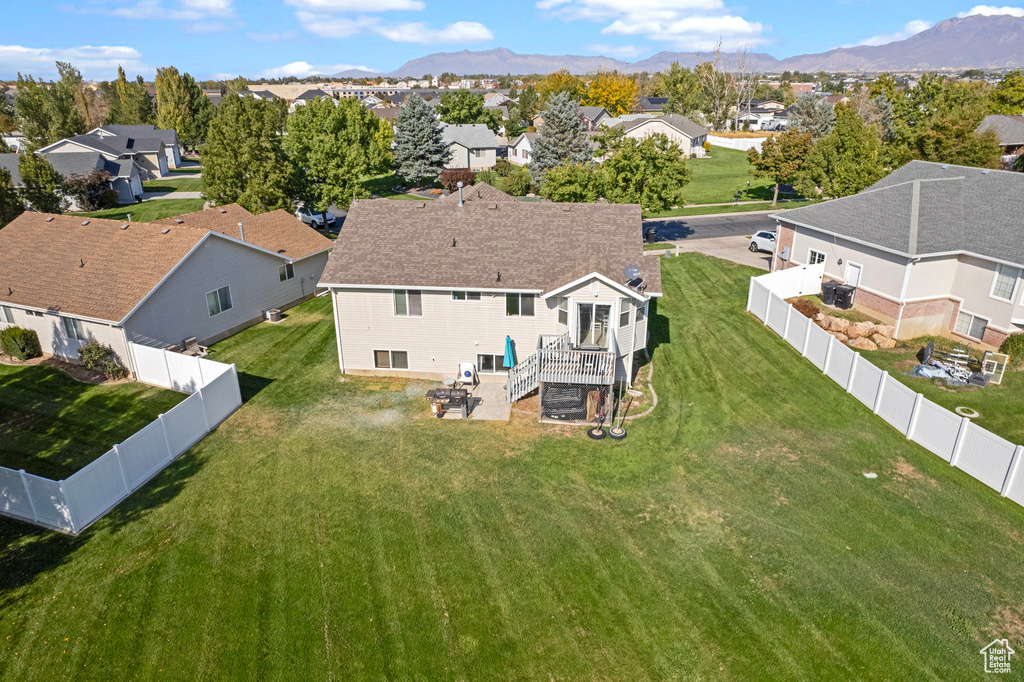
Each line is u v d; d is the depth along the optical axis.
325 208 52.47
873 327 29.19
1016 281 26.25
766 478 18.91
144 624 13.80
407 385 25.84
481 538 16.58
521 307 24.47
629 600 14.42
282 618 14.03
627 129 97.81
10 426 22.05
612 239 26.03
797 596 14.31
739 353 28.02
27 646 13.20
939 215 30.61
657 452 20.59
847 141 55.22
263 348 30.03
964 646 12.89
